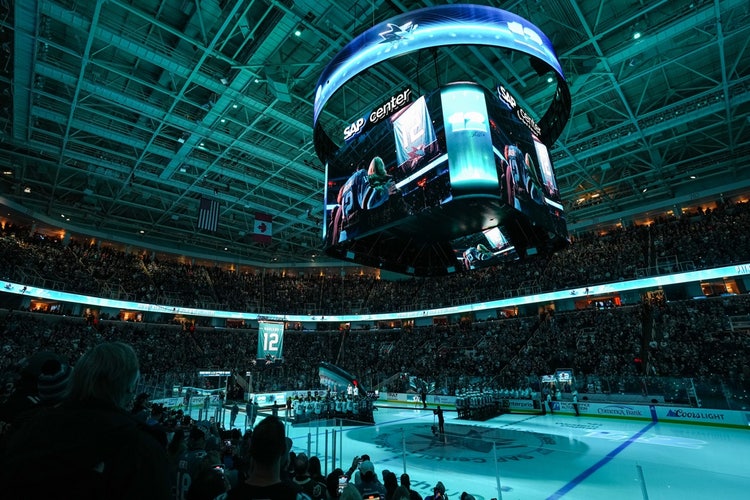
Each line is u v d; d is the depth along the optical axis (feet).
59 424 5.17
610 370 94.53
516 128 43.70
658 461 46.98
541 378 95.35
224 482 12.14
